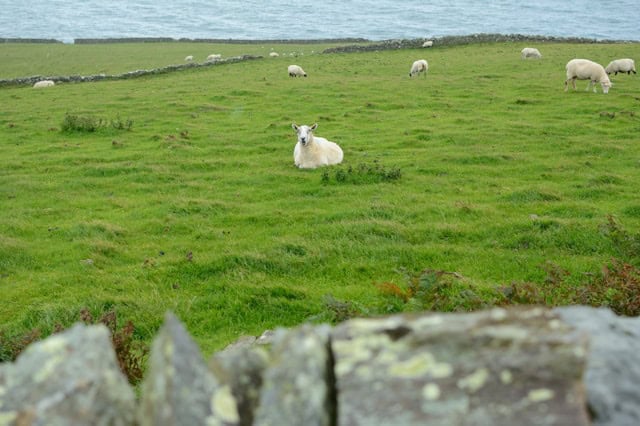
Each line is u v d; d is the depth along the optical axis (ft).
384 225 47.96
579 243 43.52
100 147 82.43
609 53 176.14
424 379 9.86
